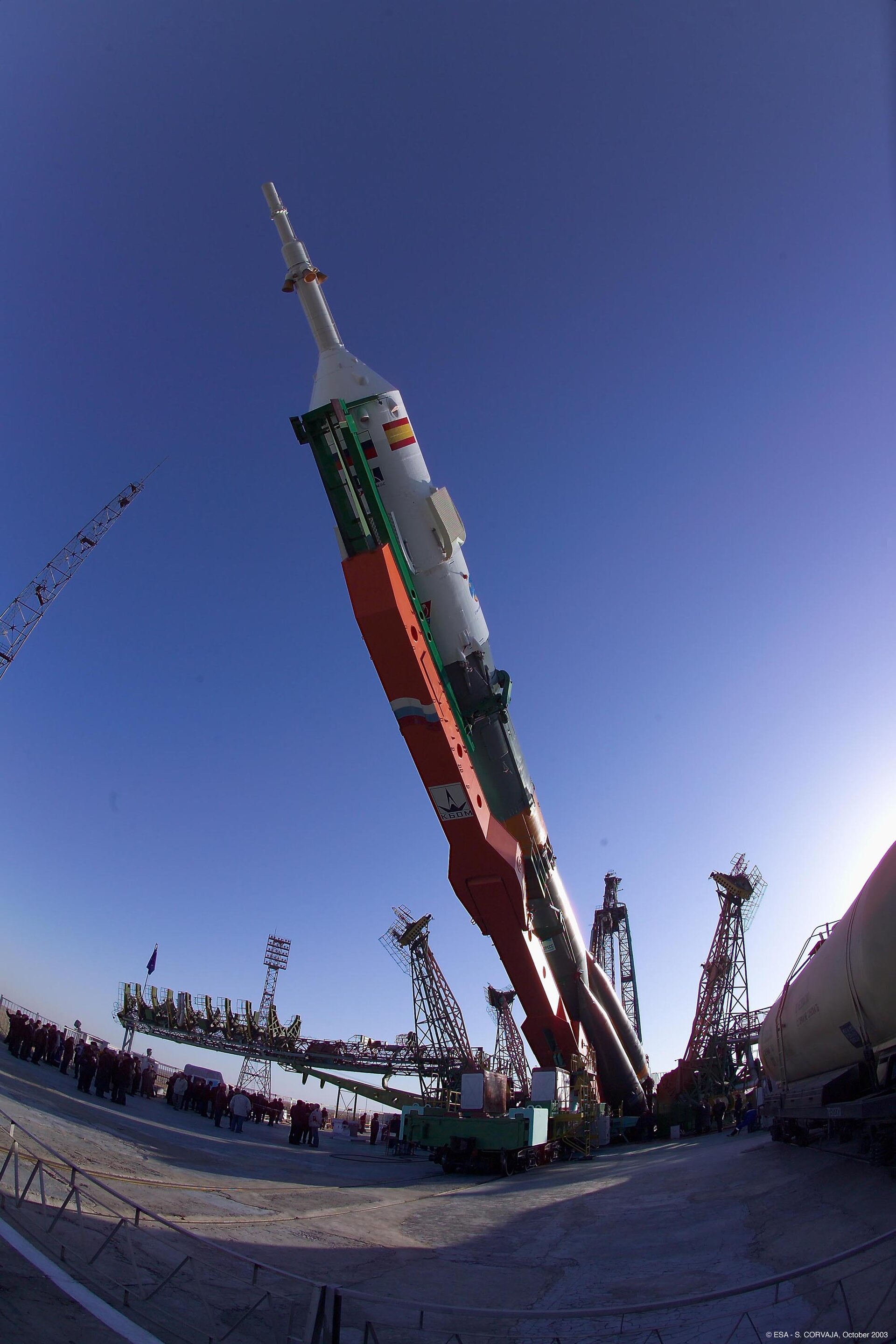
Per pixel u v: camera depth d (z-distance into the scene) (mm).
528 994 31188
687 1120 42844
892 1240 9258
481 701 27859
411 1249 12312
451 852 26953
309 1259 10680
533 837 30969
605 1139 35594
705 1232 12859
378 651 23516
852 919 14539
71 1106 19156
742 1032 49188
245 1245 10562
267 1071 60969
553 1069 31078
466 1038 54844
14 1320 6199
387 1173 22422
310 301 27016
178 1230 7746
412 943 56281
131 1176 13250
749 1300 8922
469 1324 8922
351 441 23141
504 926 28438
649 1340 8242
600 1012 36938
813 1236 10977
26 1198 9820
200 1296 8203
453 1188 20188
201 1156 18344
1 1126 13430
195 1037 60312
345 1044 56938
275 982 69875
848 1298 8078
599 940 63375
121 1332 6648
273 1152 23828
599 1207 16531
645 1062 43562
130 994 62375
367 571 23078
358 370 26625
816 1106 15508
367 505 23594
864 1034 14258
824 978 15805
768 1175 16828
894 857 12672
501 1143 23609
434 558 26328
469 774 25688
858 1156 14977
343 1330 8133
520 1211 16484
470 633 27375
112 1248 8938
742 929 51156
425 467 26750
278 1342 7504
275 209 27125
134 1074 31172
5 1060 23906
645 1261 11578
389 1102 40375
